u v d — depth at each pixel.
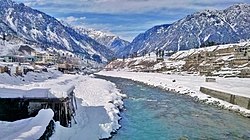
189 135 29.44
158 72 152.00
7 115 22.22
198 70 129.75
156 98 57.44
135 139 27.16
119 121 34.34
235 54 124.81
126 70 191.12
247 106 43.16
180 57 166.38
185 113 41.59
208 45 182.12
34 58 128.88
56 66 124.06
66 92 24.44
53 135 20.12
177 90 69.69
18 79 47.94
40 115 20.36
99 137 25.92
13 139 15.48
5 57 107.31
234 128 32.75
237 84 69.69
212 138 28.52
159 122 34.84
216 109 45.31
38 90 23.59
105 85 70.19
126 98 56.31
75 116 28.80
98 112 33.62
